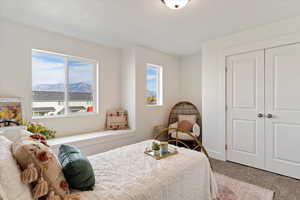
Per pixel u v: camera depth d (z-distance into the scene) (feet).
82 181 3.60
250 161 8.96
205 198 5.72
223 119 9.84
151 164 5.08
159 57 13.05
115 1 6.17
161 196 4.17
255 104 8.77
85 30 8.84
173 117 13.65
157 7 6.59
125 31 8.96
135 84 11.43
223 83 9.80
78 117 10.23
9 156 2.95
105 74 11.52
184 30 8.80
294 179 7.55
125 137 10.83
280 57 7.92
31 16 7.31
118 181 4.08
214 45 10.18
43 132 7.91
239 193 6.46
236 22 7.91
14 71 7.89
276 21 7.84
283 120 7.92
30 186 2.96
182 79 14.79
